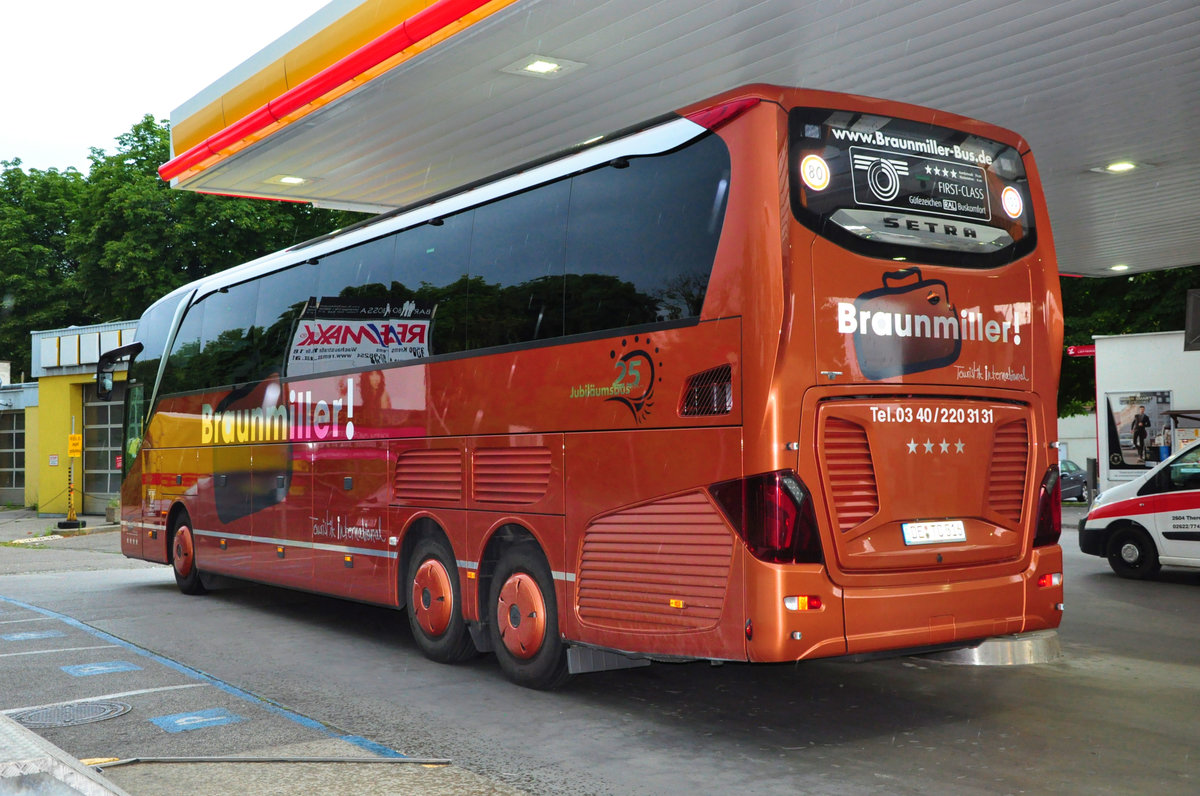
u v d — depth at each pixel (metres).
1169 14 9.30
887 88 11.40
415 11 11.07
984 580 6.57
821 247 6.10
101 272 38.06
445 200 8.96
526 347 7.74
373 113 12.57
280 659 9.11
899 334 6.33
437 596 8.73
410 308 9.21
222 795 5.23
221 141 14.30
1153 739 6.30
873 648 6.06
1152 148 13.28
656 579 6.48
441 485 8.65
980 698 7.41
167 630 10.72
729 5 9.34
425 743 6.32
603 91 11.76
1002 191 6.95
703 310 6.29
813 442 5.97
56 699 7.52
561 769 5.76
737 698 7.48
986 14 9.36
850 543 6.05
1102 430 23.67
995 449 6.72
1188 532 13.62
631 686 7.90
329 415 10.36
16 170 48.06
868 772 5.66
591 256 7.23
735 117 6.25
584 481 7.09
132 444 15.05
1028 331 6.95
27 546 23.05
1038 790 5.34
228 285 12.84
